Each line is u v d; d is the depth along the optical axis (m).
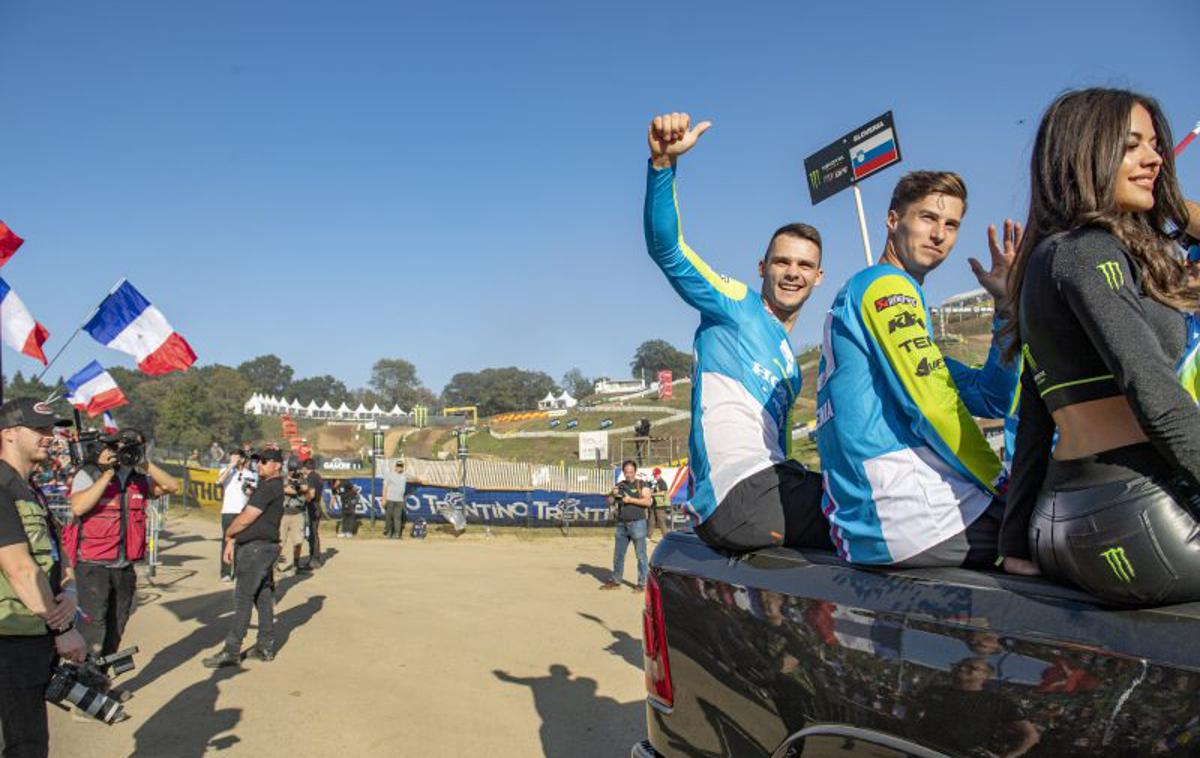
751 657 2.07
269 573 7.12
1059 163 1.73
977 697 1.57
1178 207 1.83
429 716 5.55
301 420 106.00
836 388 2.18
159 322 10.14
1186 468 1.42
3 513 3.09
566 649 7.48
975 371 2.93
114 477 6.27
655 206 2.56
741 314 2.68
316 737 5.14
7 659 3.08
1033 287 1.68
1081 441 1.59
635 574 12.52
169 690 6.18
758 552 2.24
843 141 4.41
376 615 9.01
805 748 1.88
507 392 120.88
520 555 15.13
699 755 2.20
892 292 2.09
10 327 9.06
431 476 23.41
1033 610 1.58
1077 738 1.41
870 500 2.00
